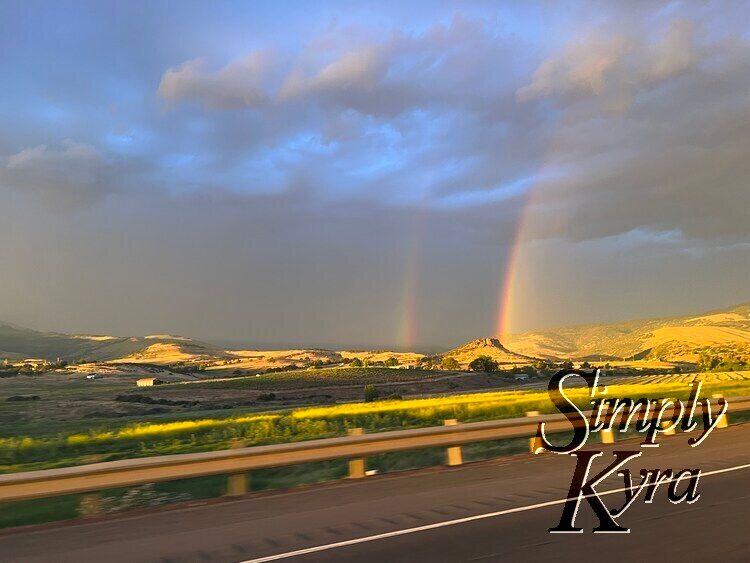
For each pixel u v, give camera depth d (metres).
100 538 6.68
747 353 138.75
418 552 5.82
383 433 10.74
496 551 5.77
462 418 20.45
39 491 7.64
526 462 11.08
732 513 6.99
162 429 20.33
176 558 5.92
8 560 5.97
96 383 126.75
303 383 98.75
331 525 6.95
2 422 49.28
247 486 10.62
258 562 5.73
